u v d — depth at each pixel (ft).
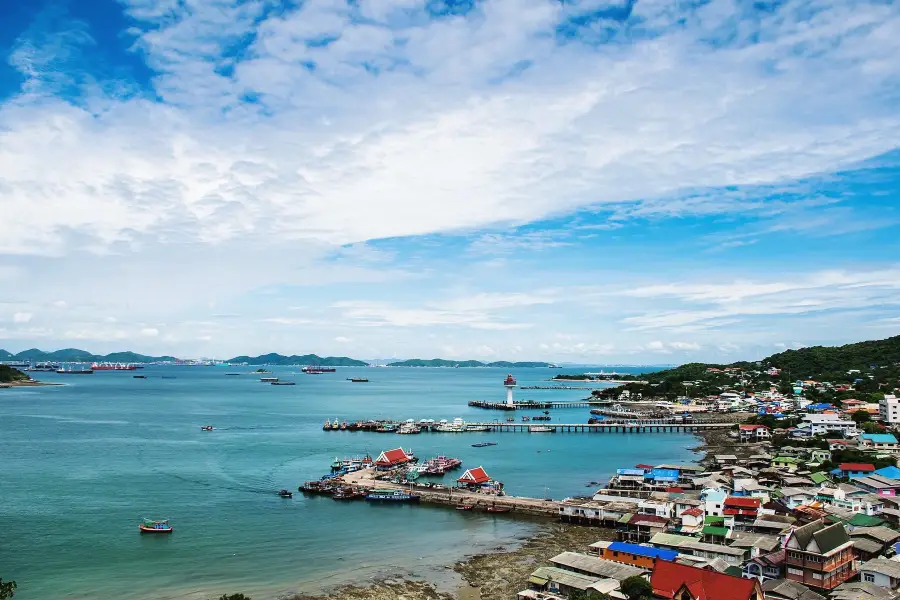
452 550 347.77
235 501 449.48
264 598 276.82
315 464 601.21
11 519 386.93
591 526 396.57
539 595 272.10
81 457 600.39
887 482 438.81
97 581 292.40
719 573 241.14
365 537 371.35
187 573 305.12
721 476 503.20
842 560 274.16
